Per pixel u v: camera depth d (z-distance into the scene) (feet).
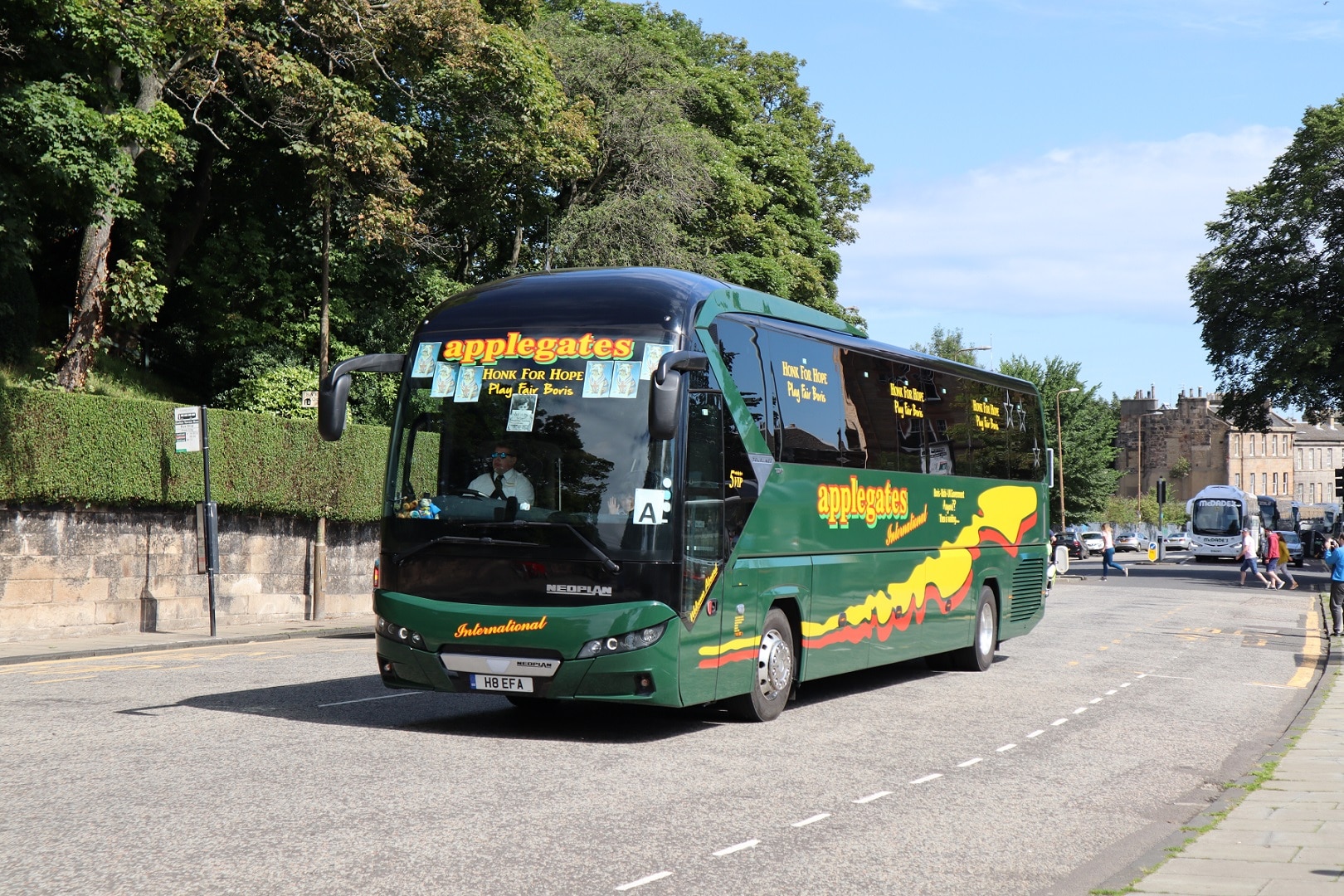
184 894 19.17
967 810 27.68
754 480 38.17
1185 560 268.00
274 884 19.80
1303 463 483.10
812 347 42.98
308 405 92.02
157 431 72.02
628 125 124.16
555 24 133.39
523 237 129.39
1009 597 60.13
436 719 38.04
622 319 35.37
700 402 35.60
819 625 42.27
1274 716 45.01
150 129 75.77
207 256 105.09
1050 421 298.76
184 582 75.97
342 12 91.20
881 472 47.26
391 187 96.22
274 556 84.07
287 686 45.34
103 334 94.58
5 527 64.08
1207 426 464.65
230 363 104.99
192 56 86.43
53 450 65.10
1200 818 26.96
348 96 91.76
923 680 52.80
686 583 34.27
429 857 21.68
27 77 77.87
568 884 20.39
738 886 20.76
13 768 28.86
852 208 191.21
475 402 35.60
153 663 55.11
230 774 28.40
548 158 112.27
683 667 34.22
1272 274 173.78
